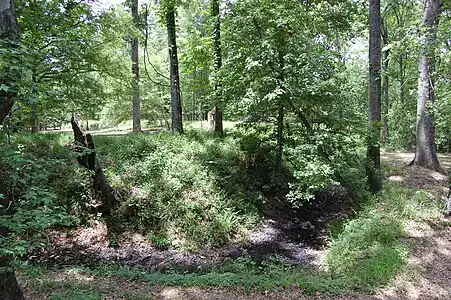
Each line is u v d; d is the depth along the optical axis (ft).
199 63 48.65
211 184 33.04
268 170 38.52
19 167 12.09
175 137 39.83
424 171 40.37
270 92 30.96
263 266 24.72
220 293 17.79
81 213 28.63
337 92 31.37
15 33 12.23
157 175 32.17
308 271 22.65
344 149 32.50
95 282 18.89
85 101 38.86
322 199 37.14
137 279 20.21
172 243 27.89
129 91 43.62
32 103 11.73
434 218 27.09
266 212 34.04
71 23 33.01
